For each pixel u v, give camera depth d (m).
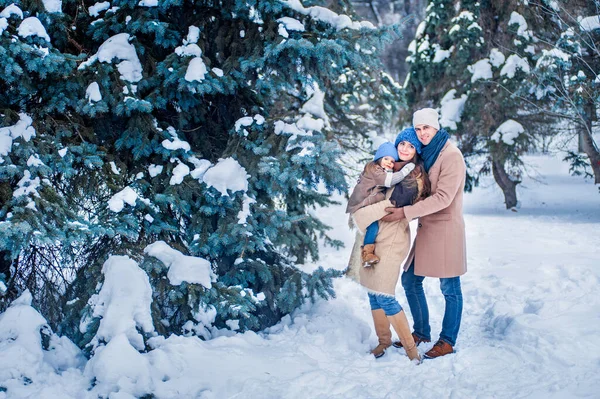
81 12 4.85
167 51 5.05
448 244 4.27
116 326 3.81
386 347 4.46
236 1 4.71
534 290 5.57
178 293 4.29
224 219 4.81
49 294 4.62
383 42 4.86
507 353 4.00
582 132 13.38
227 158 4.85
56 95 4.45
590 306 4.59
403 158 4.29
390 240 4.22
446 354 4.21
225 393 3.59
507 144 13.91
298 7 4.70
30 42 4.01
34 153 4.08
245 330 4.75
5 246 3.71
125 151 4.86
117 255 4.25
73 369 3.69
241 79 4.99
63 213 3.99
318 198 6.36
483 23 14.25
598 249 8.24
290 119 5.03
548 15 13.23
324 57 4.63
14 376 3.44
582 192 16.95
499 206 16.14
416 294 4.61
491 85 14.02
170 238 4.90
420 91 15.62
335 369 4.07
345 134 8.23
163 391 3.53
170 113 5.22
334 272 5.24
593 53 11.10
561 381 3.40
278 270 5.19
